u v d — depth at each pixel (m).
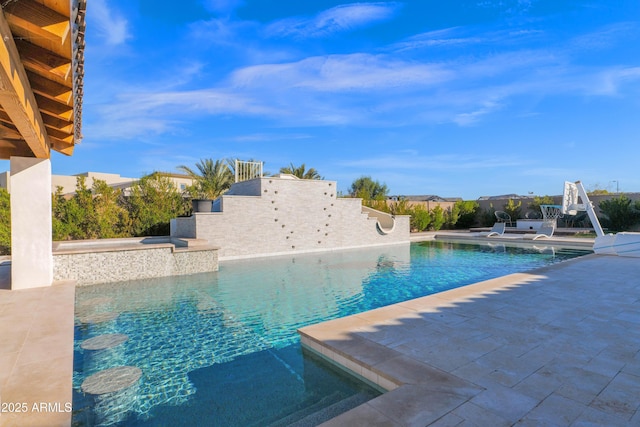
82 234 13.02
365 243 16.77
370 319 4.84
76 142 6.42
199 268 10.13
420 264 11.69
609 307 5.36
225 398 3.44
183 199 16.20
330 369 3.90
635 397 2.78
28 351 3.70
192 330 5.42
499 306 5.44
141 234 14.29
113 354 4.53
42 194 6.54
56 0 2.38
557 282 7.17
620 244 10.80
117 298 7.33
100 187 13.70
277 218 13.95
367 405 2.68
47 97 4.02
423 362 3.44
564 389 2.91
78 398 3.44
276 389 3.60
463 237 19.33
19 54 3.03
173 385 3.70
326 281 9.06
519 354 3.63
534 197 24.75
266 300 7.22
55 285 6.66
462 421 2.46
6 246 10.77
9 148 6.40
